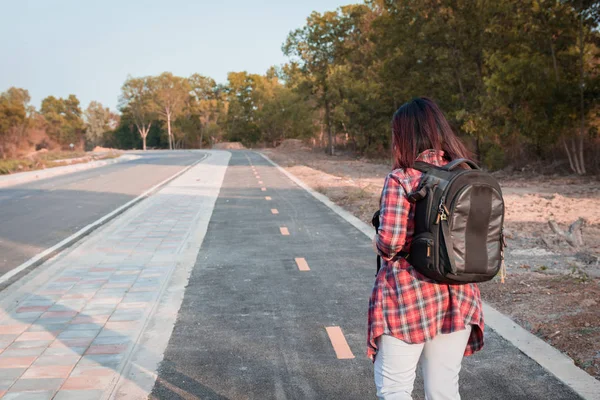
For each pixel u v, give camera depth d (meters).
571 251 7.17
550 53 20.69
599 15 18.62
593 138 20.97
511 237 8.19
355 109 43.81
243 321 4.92
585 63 20.58
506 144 24.31
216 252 7.91
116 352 4.22
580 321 4.40
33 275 6.83
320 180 20.89
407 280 2.18
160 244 8.54
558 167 21.27
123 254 7.81
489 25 23.47
